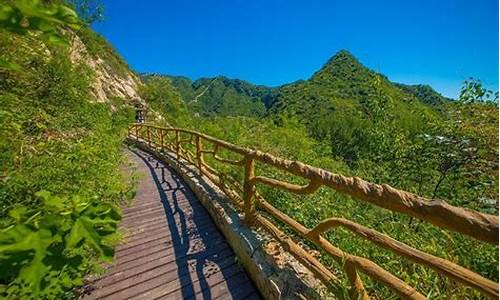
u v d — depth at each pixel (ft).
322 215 12.07
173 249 11.93
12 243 2.02
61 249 2.22
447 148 13.79
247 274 10.15
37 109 20.65
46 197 2.35
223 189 15.80
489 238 3.01
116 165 23.31
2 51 12.30
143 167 29.14
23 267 2.09
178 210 16.46
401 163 16.44
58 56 28.60
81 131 25.80
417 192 15.17
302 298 7.35
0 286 2.80
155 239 12.80
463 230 3.28
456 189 13.41
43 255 2.08
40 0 1.93
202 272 10.29
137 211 16.17
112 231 2.44
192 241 12.62
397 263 7.59
